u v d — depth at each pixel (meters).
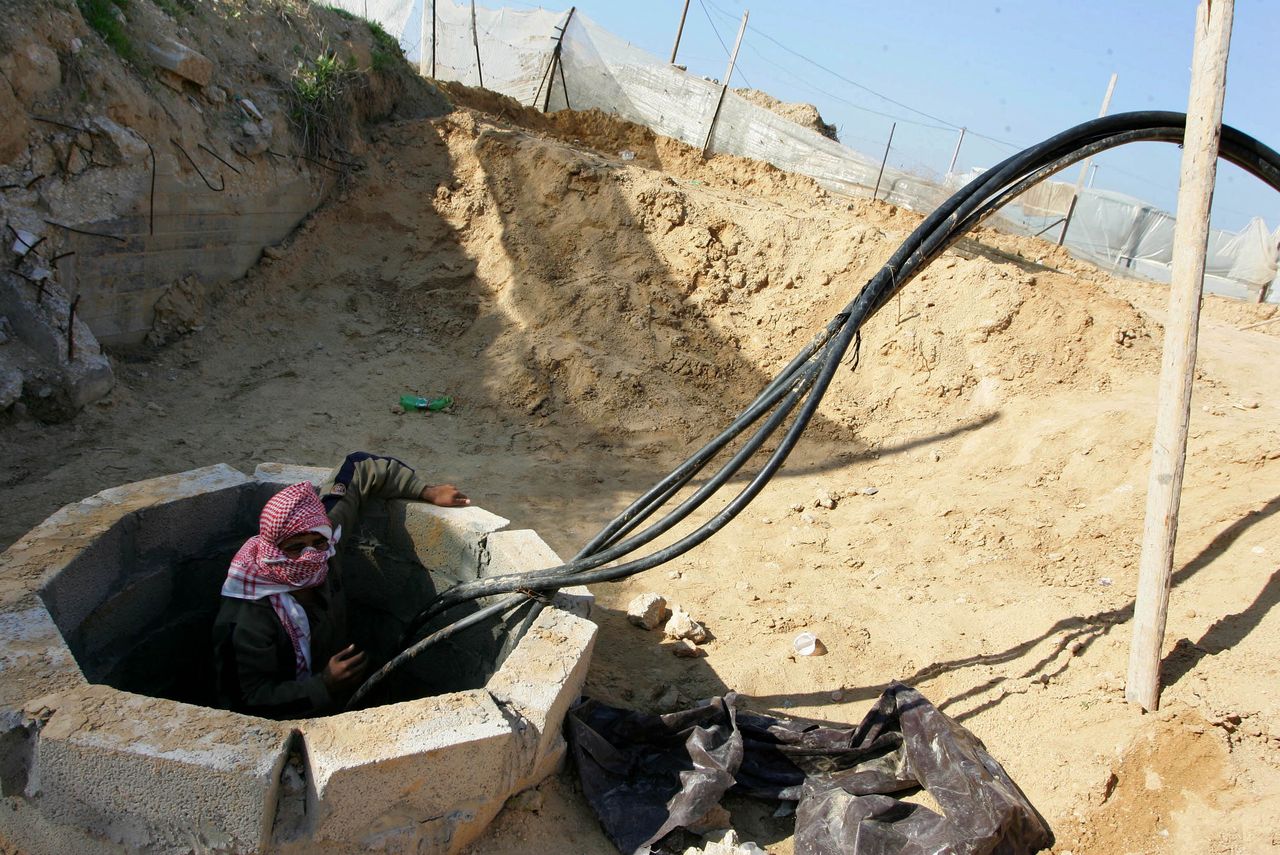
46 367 5.59
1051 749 3.24
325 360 7.11
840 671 3.92
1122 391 6.05
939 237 2.96
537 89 15.38
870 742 3.20
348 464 3.79
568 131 13.58
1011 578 4.56
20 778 2.33
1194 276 3.09
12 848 2.43
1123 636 3.83
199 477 3.69
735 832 2.92
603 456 6.26
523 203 8.25
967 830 2.75
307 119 8.13
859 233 7.49
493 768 2.53
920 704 3.20
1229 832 2.80
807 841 2.82
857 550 5.05
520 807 2.82
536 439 6.41
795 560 4.96
